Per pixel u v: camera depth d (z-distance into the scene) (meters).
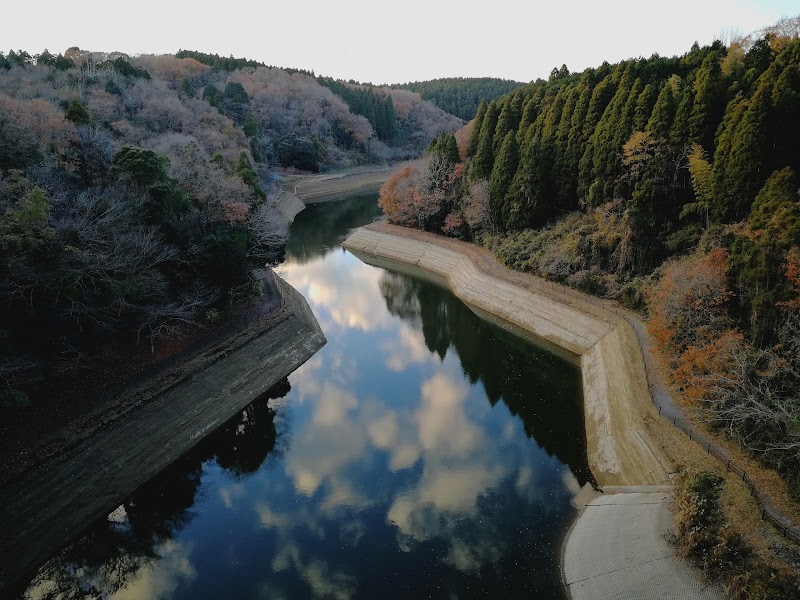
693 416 21.72
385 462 23.94
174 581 17.75
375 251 63.28
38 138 30.70
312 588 17.06
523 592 16.44
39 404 21.89
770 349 20.06
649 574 15.35
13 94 44.84
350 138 121.00
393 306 45.81
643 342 28.72
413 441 25.56
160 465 23.08
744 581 13.46
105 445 21.95
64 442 20.92
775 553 14.31
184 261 29.23
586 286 37.19
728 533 14.87
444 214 60.12
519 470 22.98
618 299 34.94
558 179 45.31
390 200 64.56
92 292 24.05
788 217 21.50
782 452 17.47
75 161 31.44
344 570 17.77
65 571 18.25
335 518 20.41
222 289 32.72
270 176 87.12
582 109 43.69
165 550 19.14
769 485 17.22
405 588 16.88
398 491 21.88
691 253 31.16
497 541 18.75
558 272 39.47
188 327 30.31
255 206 41.91
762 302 20.86
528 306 40.09
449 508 20.61
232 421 27.20
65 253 23.12
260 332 32.78
